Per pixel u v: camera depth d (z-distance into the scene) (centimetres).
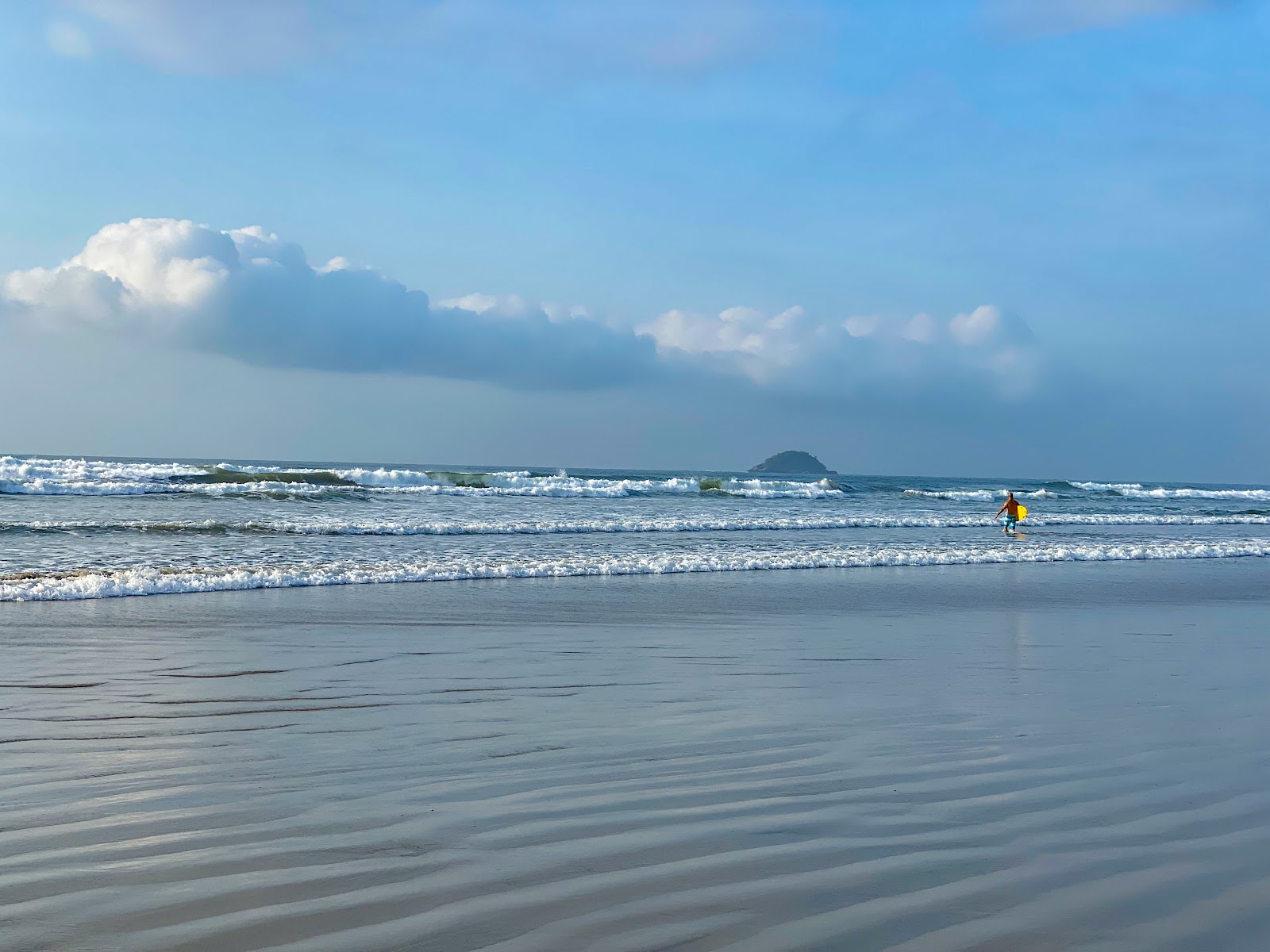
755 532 2622
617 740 579
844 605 1313
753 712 662
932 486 8494
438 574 1516
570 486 4278
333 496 3403
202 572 1420
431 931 305
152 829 402
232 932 302
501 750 550
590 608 1219
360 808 436
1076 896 344
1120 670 863
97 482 3350
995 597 1438
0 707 654
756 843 396
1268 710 692
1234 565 2141
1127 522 3653
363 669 813
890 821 427
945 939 308
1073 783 493
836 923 319
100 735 580
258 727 604
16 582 1252
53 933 300
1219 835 413
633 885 348
